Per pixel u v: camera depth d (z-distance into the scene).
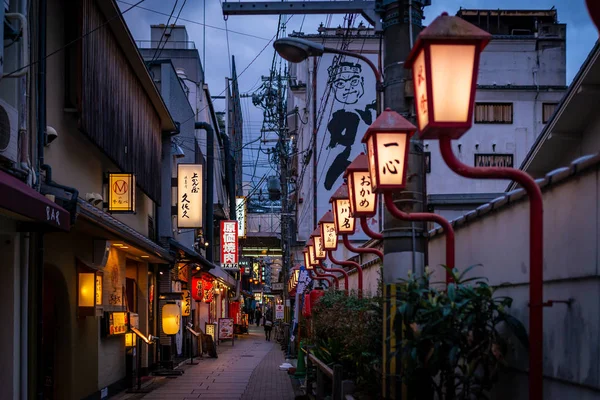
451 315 4.48
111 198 12.54
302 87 33.09
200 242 26.72
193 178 21.53
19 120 8.15
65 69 10.53
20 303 8.55
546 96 28.00
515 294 4.92
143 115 15.18
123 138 12.95
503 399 5.04
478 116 27.95
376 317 7.50
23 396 8.48
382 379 6.52
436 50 4.11
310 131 30.97
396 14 6.96
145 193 15.86
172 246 19.62
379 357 7.28
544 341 4.41
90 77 10.45
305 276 19.27
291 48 7.68
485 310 4.59
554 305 4.25
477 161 27.80
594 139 8.99
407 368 5.11
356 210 7.97
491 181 27.48
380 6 7.15
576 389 3.91
